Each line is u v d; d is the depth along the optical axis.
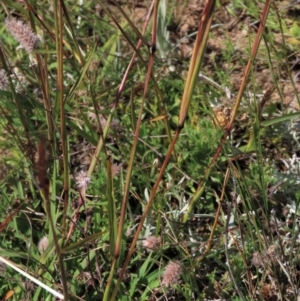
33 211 0.35
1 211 0.37
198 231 0.37
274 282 0.31
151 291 0.33
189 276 0.32
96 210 0.36
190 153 0.40
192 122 0.43
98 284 0.33
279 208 0.37
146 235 0.35
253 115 0.41
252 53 0.28
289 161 0.40
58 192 0.37
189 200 0.37
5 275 0.32
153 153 0.41
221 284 0.34
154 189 0.25
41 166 0.18
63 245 0.31
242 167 0.41
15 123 0.42
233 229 0.33
